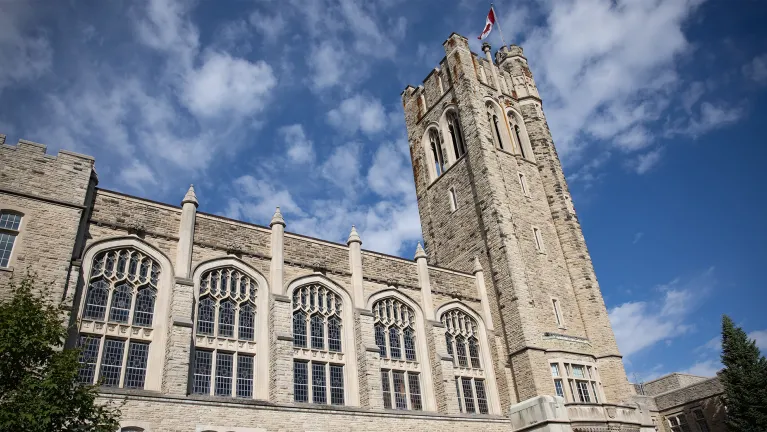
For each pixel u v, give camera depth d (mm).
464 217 48344
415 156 57938
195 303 29641
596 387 40688
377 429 31672
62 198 27219
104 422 20078
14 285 22047
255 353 30547
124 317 27469
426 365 37281
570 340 41344
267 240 34250
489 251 44281
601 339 42625
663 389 67000
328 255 36438
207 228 32125
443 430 34344
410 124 60500
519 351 39250
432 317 39000
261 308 31984
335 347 33938
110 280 27750
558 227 48375
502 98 54531
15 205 25891
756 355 48188
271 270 33250
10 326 18453
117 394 24734
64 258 25891
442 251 49844
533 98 56125
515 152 51688
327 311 34719
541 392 37438
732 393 47531
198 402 26531
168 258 29859
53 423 17953
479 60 55500
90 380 25266
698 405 55719
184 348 27391
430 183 54312
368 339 34625
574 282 45688
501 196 45875
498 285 42562
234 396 28859
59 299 24891
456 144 53875
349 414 31016
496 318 42031
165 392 26047
